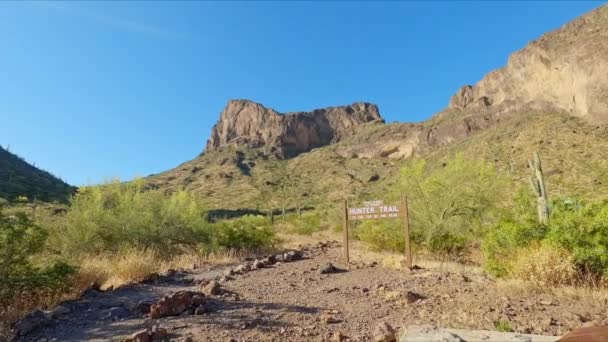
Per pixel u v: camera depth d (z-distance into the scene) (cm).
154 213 1320
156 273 890
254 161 14725
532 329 452
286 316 550
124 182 1365
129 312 577
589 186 4512
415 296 639
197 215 1459
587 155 5675
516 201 1323
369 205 1101
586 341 163
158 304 553
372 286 764
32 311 562
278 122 17538
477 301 597
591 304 566
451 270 926
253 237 1602
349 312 572
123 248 1124
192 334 468
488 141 7919
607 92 7450
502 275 757
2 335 482
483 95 12206
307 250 1546
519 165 5853
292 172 13175
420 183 1348
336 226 2683
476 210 1325
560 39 9825
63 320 544
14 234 598
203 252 1375
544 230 793
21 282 606
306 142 17412
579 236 693
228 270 1031
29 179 6156
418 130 12469
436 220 1297
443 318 514
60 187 6531
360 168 12206
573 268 673
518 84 10638
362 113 18862
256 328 493
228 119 19150
